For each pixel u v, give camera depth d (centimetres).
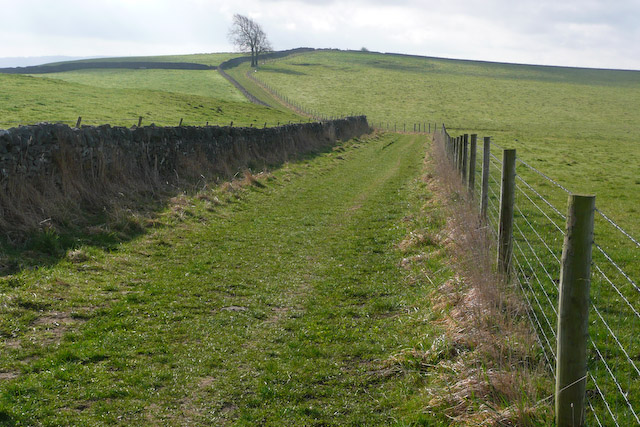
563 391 439
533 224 1423
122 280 920
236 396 562
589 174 2828
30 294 785
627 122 8281
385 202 1794
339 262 1094
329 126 4053
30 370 586
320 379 601
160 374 596
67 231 1081
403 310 814
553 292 826
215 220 1427
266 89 10525
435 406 516
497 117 8488
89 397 541
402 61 17912
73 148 1273
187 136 1894
